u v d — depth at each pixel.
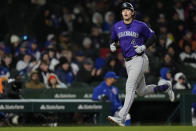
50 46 45.59
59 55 45.66
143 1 59.00
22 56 43.59
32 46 45.00
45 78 39.91
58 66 42.53
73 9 54.81
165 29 55.16
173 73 45.69
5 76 37.88
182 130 23.00
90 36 52.81
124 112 25.70
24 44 44.62
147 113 43.09
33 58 43.16
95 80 43.47
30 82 38.53
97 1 57.34
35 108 31.42
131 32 25.86
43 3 55.59
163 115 43.22
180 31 57.12
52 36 48.19
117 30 26.27
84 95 38.47
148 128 23.83
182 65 46.97
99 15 56.12
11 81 33.91
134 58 25.89
